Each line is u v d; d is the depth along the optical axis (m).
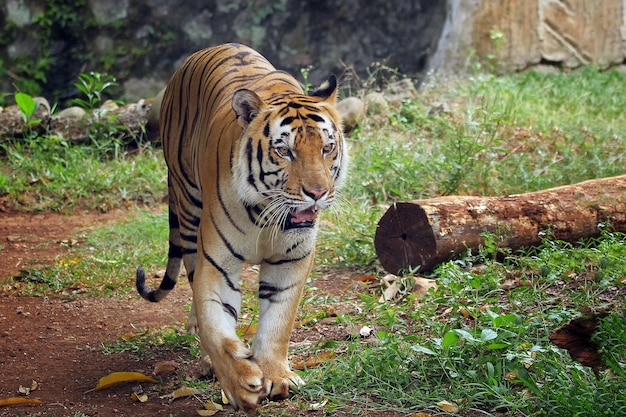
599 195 10.91
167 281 10.09
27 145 17.69
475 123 13.62
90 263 12.66
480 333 8.13
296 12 25.34
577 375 7.20
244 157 7.48
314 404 7.59
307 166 7.29
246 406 7.16
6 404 8.09
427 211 10.36
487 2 21.38
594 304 8.74
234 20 25.31
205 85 8.97
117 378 8.48
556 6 21.78
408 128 17.00
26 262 12.95
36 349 9.73
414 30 25.22
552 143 16.08
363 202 13.72
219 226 7.69
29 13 24.48
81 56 24.83
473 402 7.34
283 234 7.61
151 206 15.66
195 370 8.80
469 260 10.20
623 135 16.20
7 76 24.38
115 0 24.80
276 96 7.86
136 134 17.95
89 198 15.78
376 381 7.81
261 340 7.80
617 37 22.22
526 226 10.59
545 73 21.25
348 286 10.88
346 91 23.92
